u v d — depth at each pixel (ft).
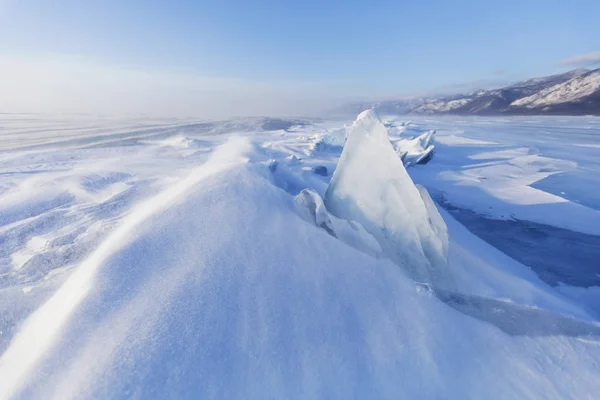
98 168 38.81
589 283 17.54
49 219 22.16
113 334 8.38
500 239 23.73
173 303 9.34
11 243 19.16
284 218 13.88
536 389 8.30
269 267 11.01
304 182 24.76
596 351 9.72
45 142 83.10
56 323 9.28
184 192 16.12
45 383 7.27
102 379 7.16
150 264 11.10
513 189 36.76
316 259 11.62
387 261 12.42
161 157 48.62
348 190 14.75
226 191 15.71
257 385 7.46
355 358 8.43
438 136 97.96
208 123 177.68
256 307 9.42
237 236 12.46
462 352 9.10
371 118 14.01
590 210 28.66
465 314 10.66
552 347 9.73
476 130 134.10
